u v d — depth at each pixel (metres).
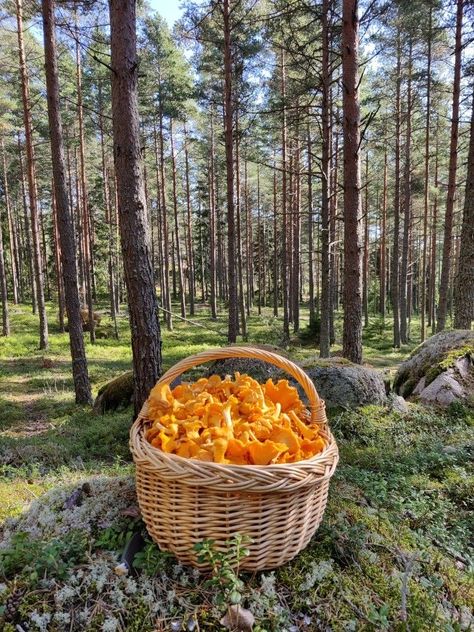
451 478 3.31
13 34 13.77
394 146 18.06
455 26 11.03
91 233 25.83
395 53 15.50
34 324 21.06
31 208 14.92
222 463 1.57
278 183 24.73
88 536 1.88
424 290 19.34
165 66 18.83
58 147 7.86
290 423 1.94
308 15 11.30
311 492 1.68
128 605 1.53
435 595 1.74
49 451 4.76
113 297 22.12
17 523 2.11
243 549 1.53
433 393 5.61
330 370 5.26
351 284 6.50
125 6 3.81
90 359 14.36
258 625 1.48
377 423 4.62
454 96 11.40
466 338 6.34
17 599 1.56
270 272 39.22
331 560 1.82
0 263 17.53
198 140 23.42
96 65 17.45
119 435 5.60
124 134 3.96
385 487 2.89
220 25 11.34
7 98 17.92
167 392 2.01
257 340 17.89
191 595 1.58
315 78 10.03
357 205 6.40
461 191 24.31
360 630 1.51
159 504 1.63
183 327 22.42
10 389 10.06
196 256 41.44
